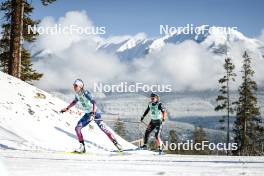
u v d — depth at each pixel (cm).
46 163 744
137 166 735
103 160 872
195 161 884
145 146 1303
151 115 1302
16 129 1460
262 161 927
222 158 1036
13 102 1688
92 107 1212
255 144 4506
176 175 607
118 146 1260
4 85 1836
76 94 1216
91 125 1830
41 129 1579
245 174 633
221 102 4366
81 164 746
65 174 585
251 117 4325
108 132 1247
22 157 870
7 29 2586
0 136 1324
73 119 1869
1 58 2839
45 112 1755
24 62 3064
